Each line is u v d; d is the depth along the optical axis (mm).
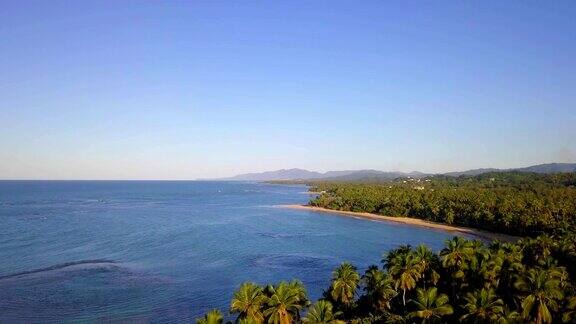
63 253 118625
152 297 82625
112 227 170000
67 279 92812
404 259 71375
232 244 136750
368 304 70062
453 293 74062
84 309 75625
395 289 70312
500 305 56781
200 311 76062
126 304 78562
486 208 176625
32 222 180375
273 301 52531
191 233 157875
